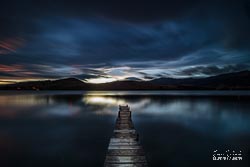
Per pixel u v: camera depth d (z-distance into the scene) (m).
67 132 18.31
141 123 22.95
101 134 17.61
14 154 12.47
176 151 13.05
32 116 28.36
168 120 24.89
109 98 77.12
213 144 14.47
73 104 48.78
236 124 22.22
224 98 66.00
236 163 11.22
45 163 11.18
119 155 8.77
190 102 52.16
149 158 11.88
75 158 11.91
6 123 22.97
